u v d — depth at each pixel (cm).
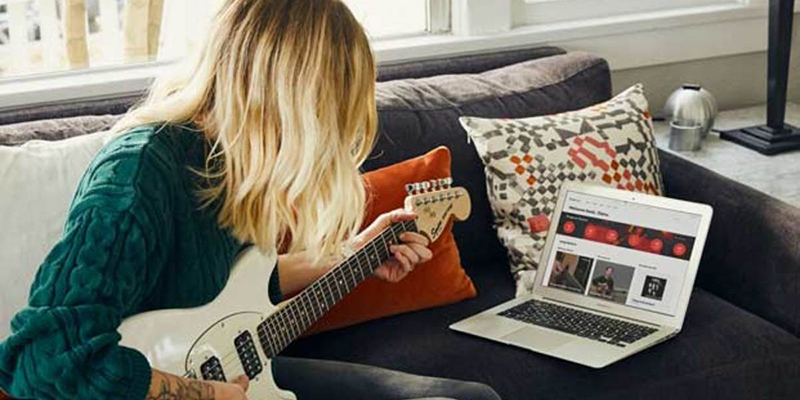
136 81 227
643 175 217
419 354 185
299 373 171
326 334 193
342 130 149
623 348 184
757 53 295
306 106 143
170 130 144
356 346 189
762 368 190
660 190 221
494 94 225
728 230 209
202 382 140
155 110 146
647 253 198
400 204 199
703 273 215
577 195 207
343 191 150
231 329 152
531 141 212
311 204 150
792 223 197
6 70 230
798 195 229
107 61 239
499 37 260
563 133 214
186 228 143
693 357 187
